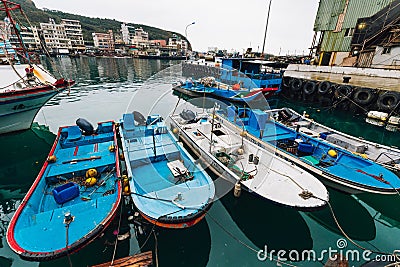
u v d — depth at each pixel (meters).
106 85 23.22
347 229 5.55
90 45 87.38
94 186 5.95
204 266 4.50
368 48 22.80
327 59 27.08
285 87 20.92
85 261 4.42
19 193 6.60
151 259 4.28
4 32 11.63
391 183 5.82
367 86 15.79
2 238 5.02
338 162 7.01
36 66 12.04
